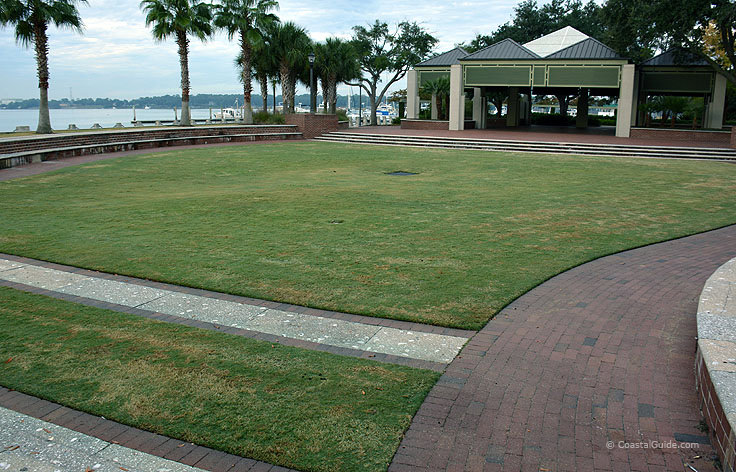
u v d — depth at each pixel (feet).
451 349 18.13
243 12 122.42
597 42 118.01
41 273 26.02
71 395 15.30
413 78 148.05
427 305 21.85
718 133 101.91
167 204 43.32
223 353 17.81
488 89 159.33
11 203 43.68
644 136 109.70
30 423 14.06
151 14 113.19
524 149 96.22
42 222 36.65
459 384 15.89
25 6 94.07
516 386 15.75
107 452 12.92
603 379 16.08
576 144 94.32
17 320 20.39
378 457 12.71
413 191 50.67
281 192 49.55
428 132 126.11
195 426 13.89
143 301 22.48
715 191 51.70
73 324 20.08
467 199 46.34
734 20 98.07
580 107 152.05
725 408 11.77
